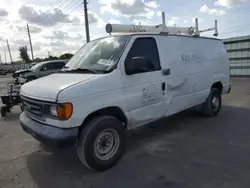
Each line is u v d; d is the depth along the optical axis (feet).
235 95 27.66
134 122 11.62
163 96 12.98
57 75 12.00
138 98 11.50
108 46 11.95
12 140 15.07
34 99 10.10
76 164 11.30
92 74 10.57
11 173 10.60
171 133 15.11
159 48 12.93
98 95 9.80
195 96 15.88
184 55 14.70
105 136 10.41
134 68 10.96
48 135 9.18
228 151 11.94
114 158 10.71
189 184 9.05
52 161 11.74
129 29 14.83
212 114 18.40
